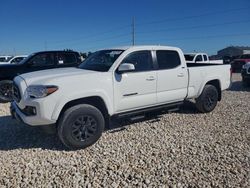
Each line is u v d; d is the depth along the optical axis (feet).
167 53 21.43
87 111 16.53
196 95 23.71
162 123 21.70
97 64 19.45
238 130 19.89
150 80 19.77
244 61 79.10
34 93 15.76
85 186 12.48
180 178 12.99
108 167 14.19
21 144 17.57
